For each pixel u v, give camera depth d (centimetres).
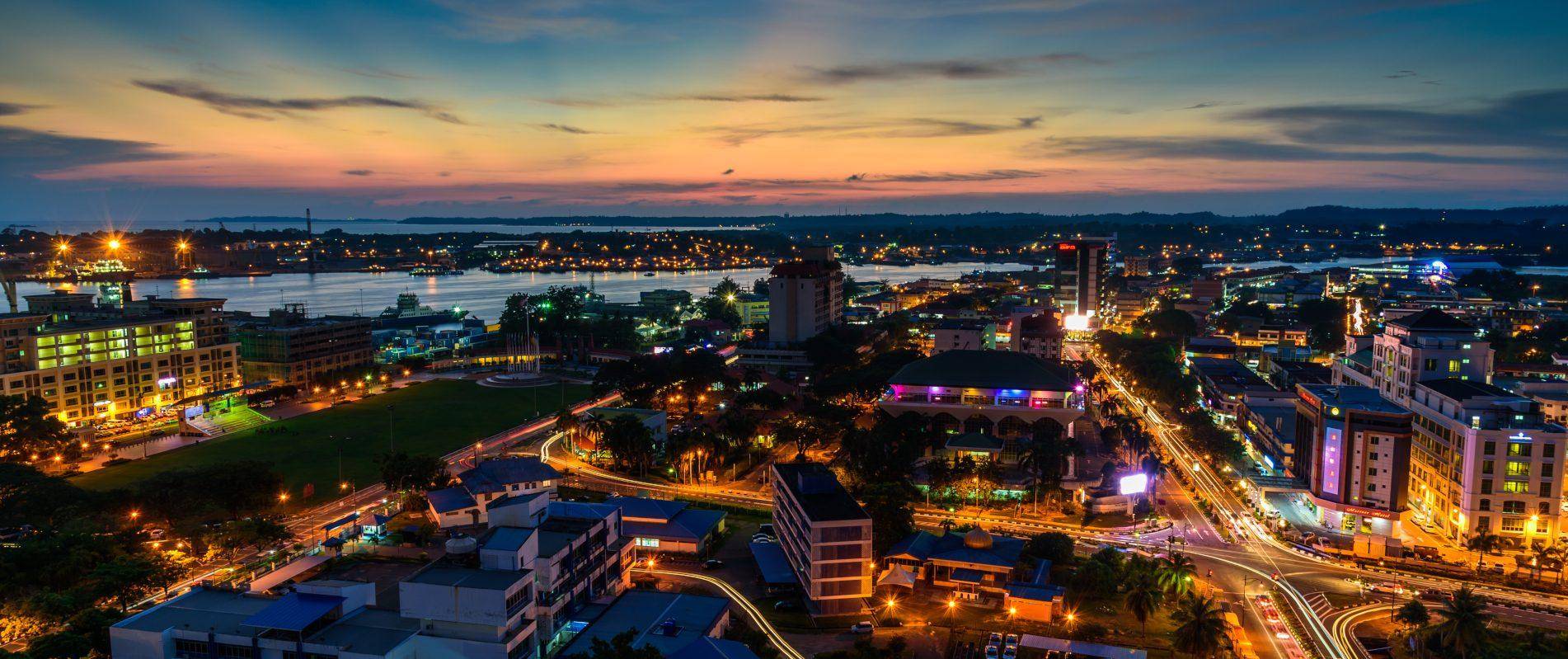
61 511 17962
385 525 19138
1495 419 18938
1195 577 17450
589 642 13400
